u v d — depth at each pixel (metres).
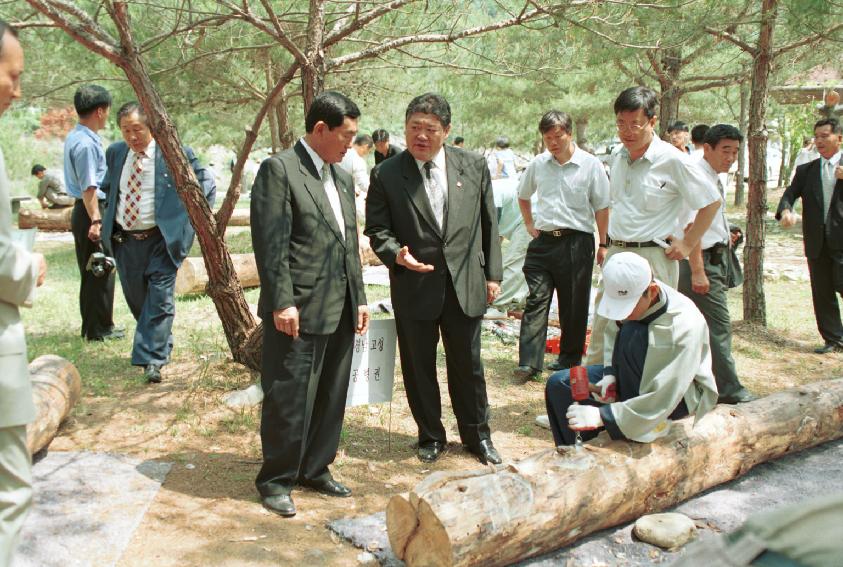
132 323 7.55
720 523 3.89
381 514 3.87
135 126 5.79
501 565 3.35
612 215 5.20
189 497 3.99
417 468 4.53
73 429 4.82
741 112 20.22
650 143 4.96
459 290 4.40
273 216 3.83
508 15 6.38
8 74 2.56
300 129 15.95
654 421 3.72
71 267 11.09
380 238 4.42
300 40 8.11
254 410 5.22
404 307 4.47
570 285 6.10
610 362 4.09
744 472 4.37
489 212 4.62
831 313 7.34
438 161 4.49
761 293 8.07
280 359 3.91
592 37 5.64
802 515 1.64
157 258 5.93
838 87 14.05
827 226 7.11
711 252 5.44
